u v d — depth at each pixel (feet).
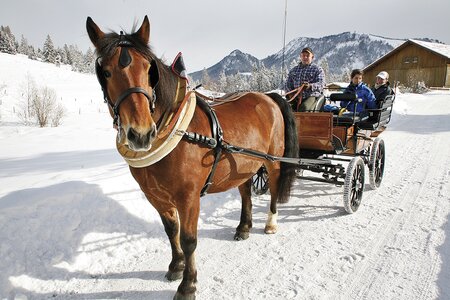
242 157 10.30
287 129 12.89
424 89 97.19
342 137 14.70
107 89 7.29
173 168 8.15
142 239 12.07
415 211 13.85
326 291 9.11
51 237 10.73
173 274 9.96
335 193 16.71
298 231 12.77
